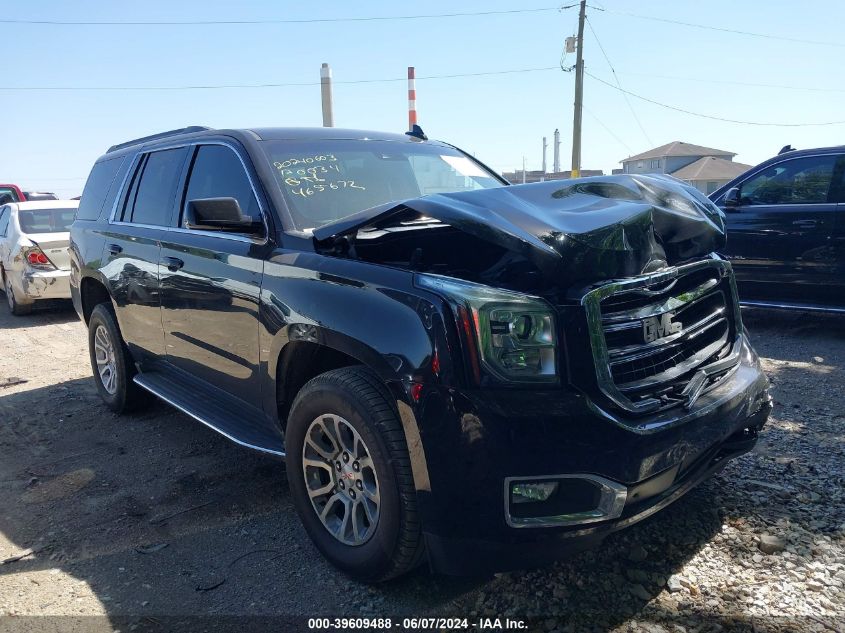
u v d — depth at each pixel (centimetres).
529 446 226
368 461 270
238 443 336
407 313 247
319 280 288
